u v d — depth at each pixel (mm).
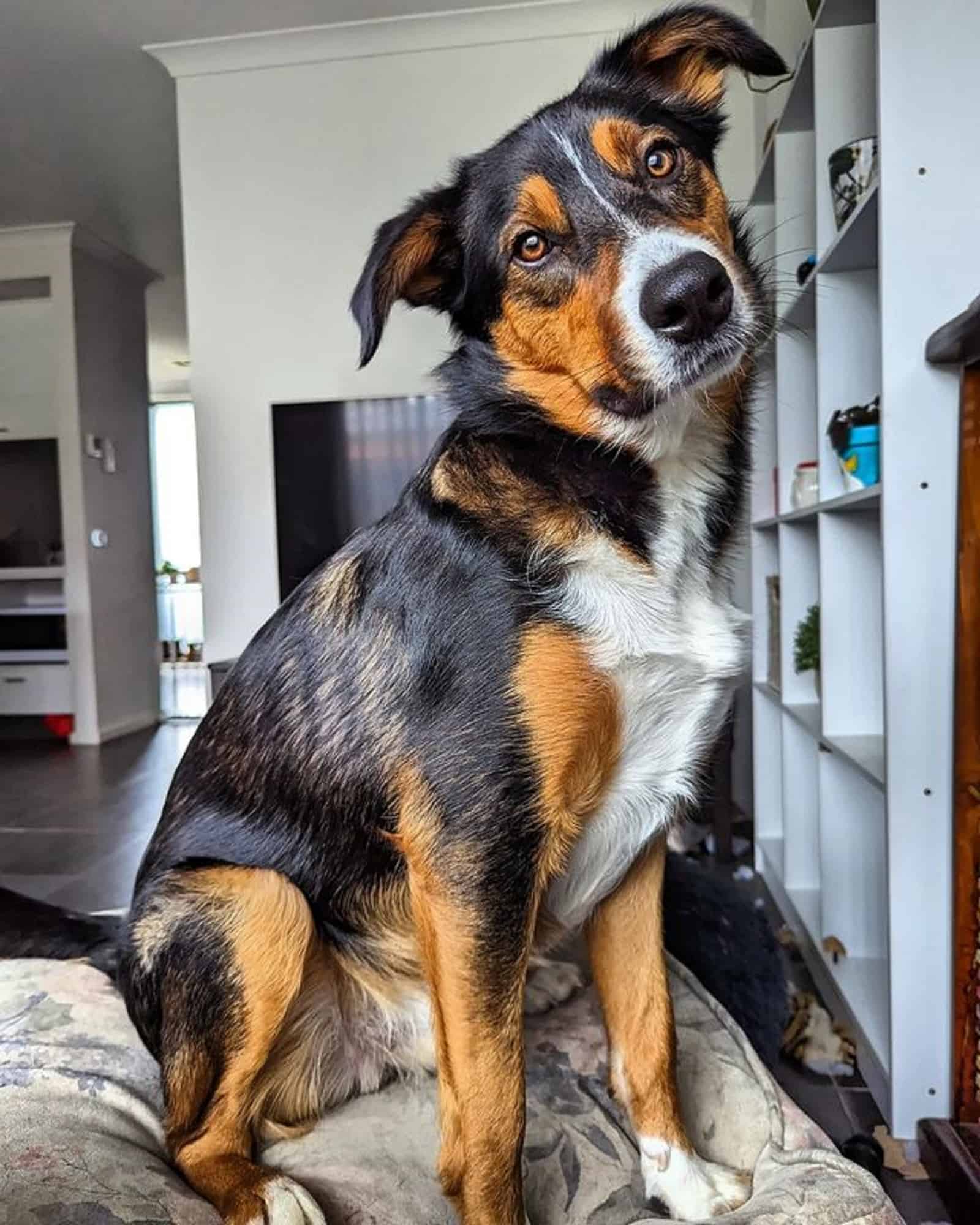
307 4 3285
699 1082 1256
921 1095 1648
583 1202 1096
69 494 5590
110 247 5770
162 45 3484
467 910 989
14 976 1396
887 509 1624
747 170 3342
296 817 1147
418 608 1071
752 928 1747
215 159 3584
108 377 5977
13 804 4039
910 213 1578
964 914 1615
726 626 1129
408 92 3473
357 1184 1070
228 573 3678
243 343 3619
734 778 3545
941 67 1551
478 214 1169
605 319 1046
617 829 1127
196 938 1091
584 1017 1395
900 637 1634
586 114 1161
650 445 1061
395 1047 1234
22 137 4266
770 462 3008
